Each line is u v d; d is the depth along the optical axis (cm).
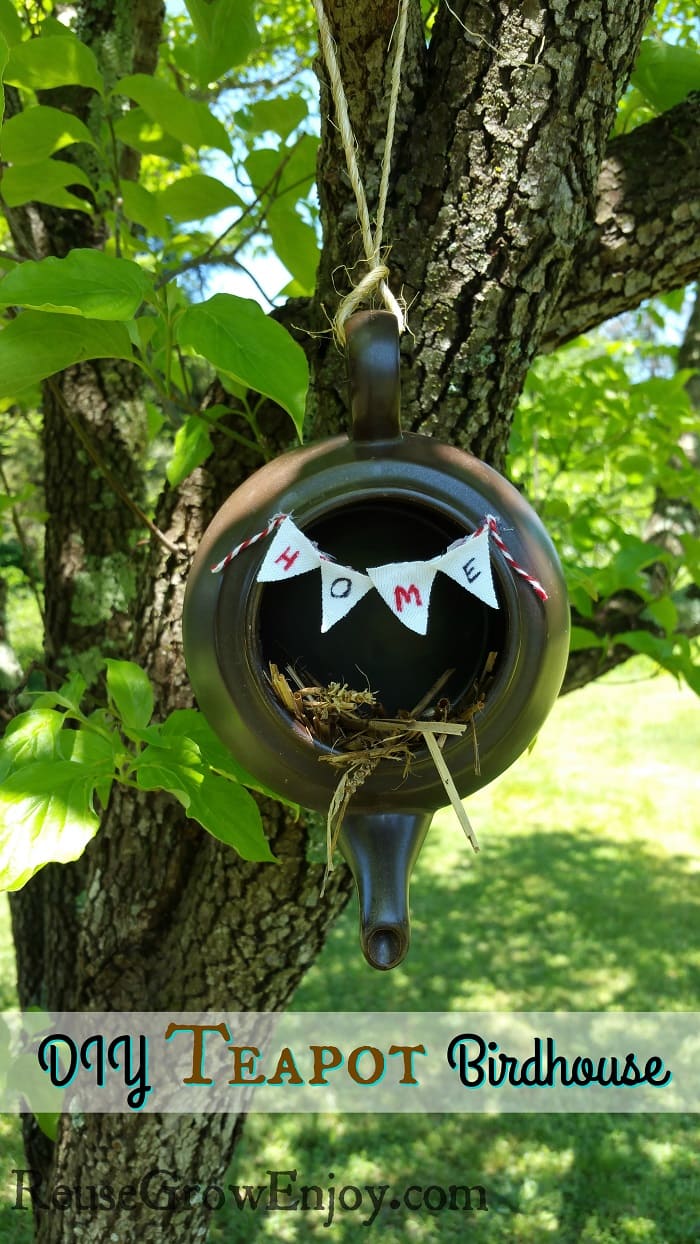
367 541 99
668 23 271
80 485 243
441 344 132
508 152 126
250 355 105
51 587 247
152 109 147
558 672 103
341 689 97
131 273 109
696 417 278
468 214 128
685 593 259
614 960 578
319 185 136
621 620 236
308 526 98
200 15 148
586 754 1037
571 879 707
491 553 97
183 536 170
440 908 662
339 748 98
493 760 101
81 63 142
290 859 162
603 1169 396
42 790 111
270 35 363
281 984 181
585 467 278
